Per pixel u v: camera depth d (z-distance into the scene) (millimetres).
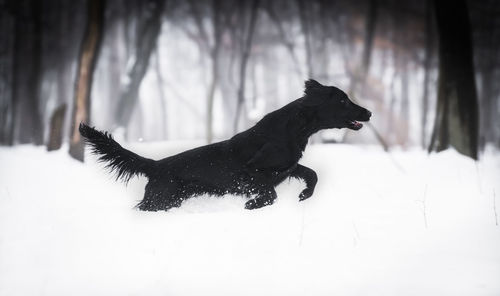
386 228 6371
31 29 36688
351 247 5719
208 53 43156
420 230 6219
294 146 8000
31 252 5969
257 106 41656
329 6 41219
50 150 16203
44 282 5141
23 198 9375
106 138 8273
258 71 52156
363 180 10414
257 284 4891
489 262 4988
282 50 49062
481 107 43469
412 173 10969
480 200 7828
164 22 44875
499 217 6660
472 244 5582
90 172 12344
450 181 9812
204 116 48219
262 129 8047
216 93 47906
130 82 28016
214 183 8125
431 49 34750
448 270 4871
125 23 41406
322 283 4848
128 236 6305
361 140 33312
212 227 6508
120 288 4934
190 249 5781
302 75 40219
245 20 41250
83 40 15938
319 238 6039
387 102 48938
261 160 7906
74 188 10477
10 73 36969
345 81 42062
